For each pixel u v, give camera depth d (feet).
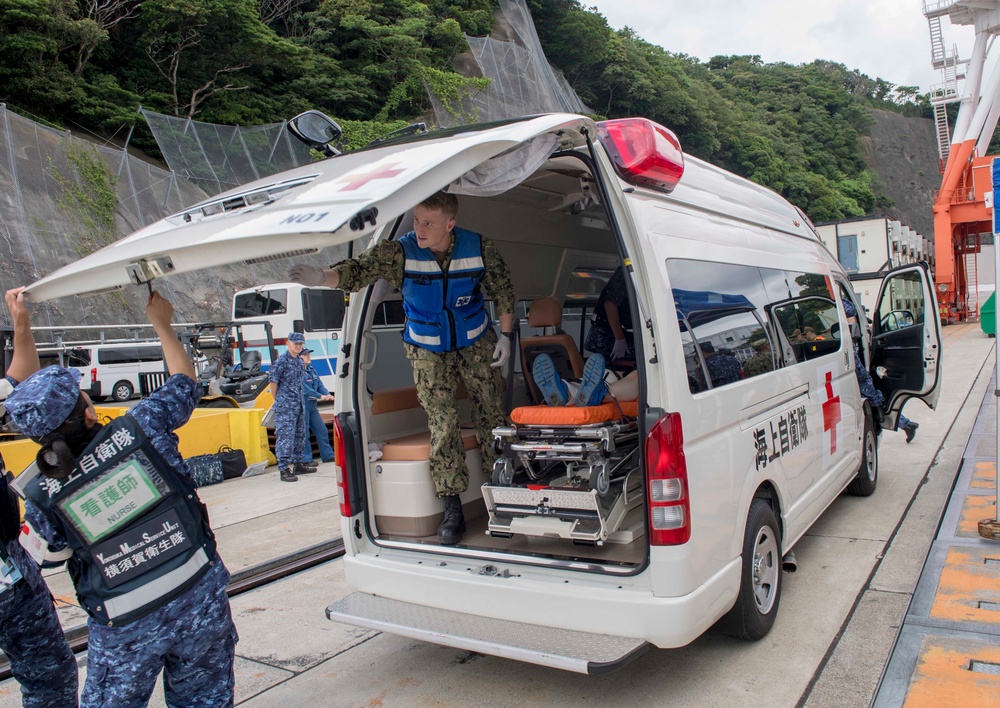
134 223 77.46
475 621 10.32
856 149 287.07
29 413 7.48
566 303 17.92
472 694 11.03
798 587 14.26
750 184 15.80
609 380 12.70
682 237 10.96
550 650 9.23
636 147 9.84
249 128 90.63
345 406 12.10
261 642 13.43
